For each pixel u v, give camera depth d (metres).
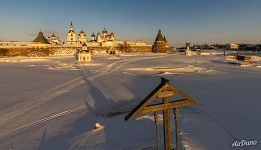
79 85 31.25
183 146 10.76
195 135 12.23
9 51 112.31
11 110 19.11
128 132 12.95
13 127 15.12
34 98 23.48
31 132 14.12
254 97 22.05
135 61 78.88
